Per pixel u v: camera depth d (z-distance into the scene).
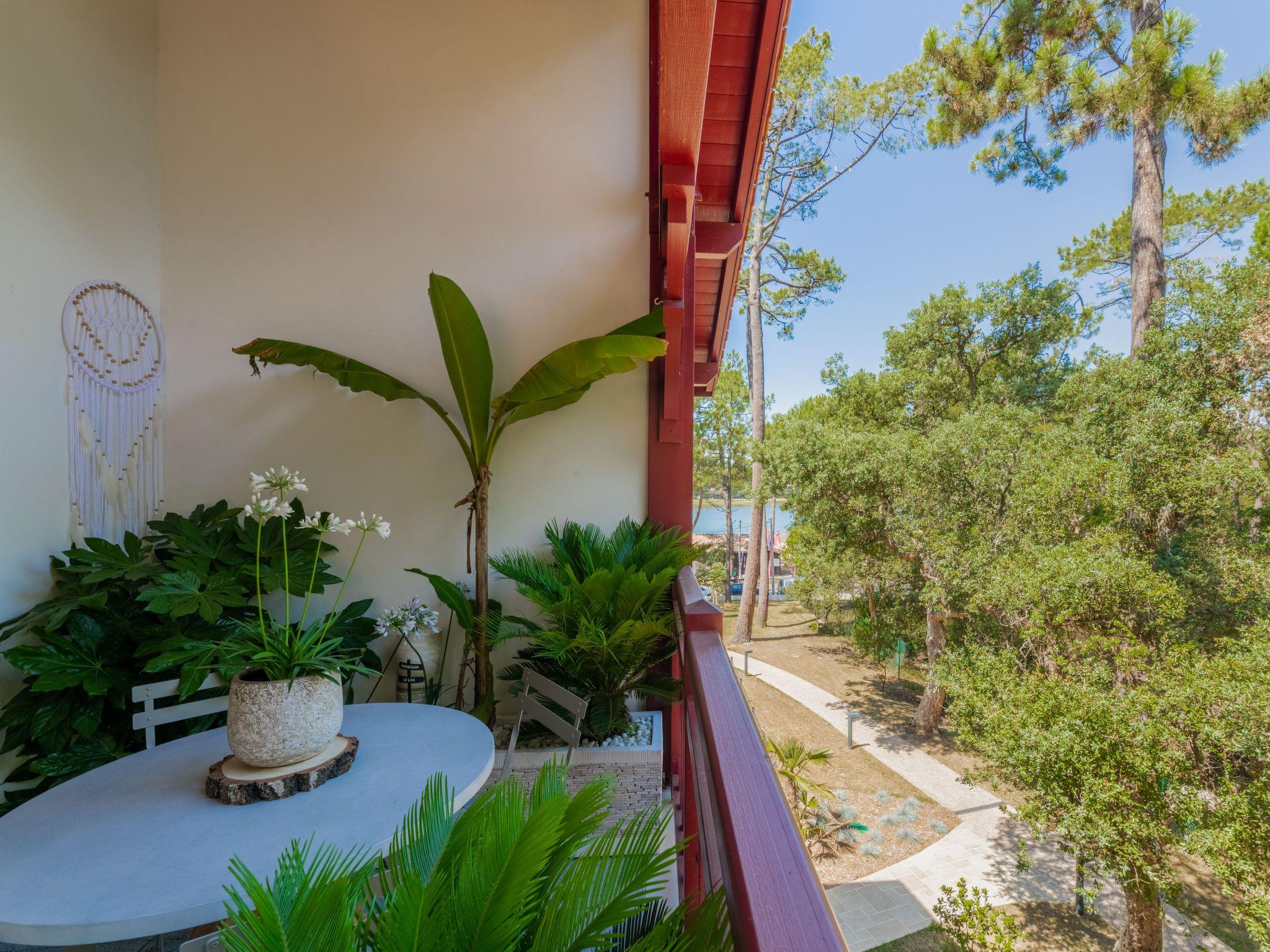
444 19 2.45
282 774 1.16
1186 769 6.37
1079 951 6.33
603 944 0.61
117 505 2.21
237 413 2.43
